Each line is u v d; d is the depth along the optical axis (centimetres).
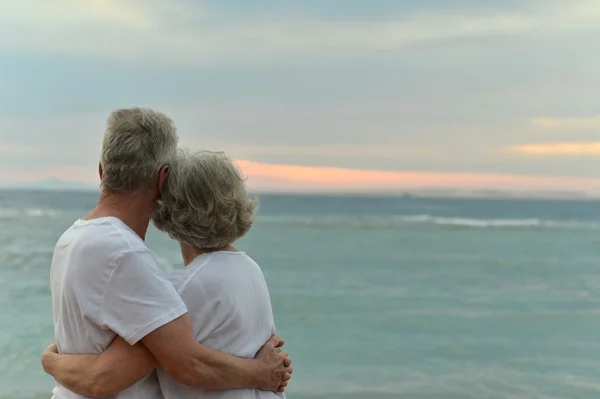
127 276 197
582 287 1576
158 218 226
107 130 214
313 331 1045
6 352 824
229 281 218
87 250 200
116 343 199
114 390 197
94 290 198
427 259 2120
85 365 198
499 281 1666
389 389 719
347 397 684
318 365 827
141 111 217
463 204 8225
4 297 1218
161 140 215
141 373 201
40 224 3195
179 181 218
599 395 714
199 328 213
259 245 2550
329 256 2162
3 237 2467
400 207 7138
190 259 236
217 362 206
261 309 231
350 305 1286
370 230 3453
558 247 2616
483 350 927
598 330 1077
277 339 233
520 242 2847
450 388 731
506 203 8600
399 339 991
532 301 1373
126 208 214
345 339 987
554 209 7169
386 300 1355
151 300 198
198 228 219
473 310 1257
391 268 1888
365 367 819
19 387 679
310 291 1455
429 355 891
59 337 212
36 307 1124
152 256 207
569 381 769
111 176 211
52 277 214
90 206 5219
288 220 4250
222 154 230
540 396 707
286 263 1967
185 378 200
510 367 832
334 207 6975
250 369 215
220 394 212
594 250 2502
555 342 988
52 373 206
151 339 197
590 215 5959
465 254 2298
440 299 1380
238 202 225
